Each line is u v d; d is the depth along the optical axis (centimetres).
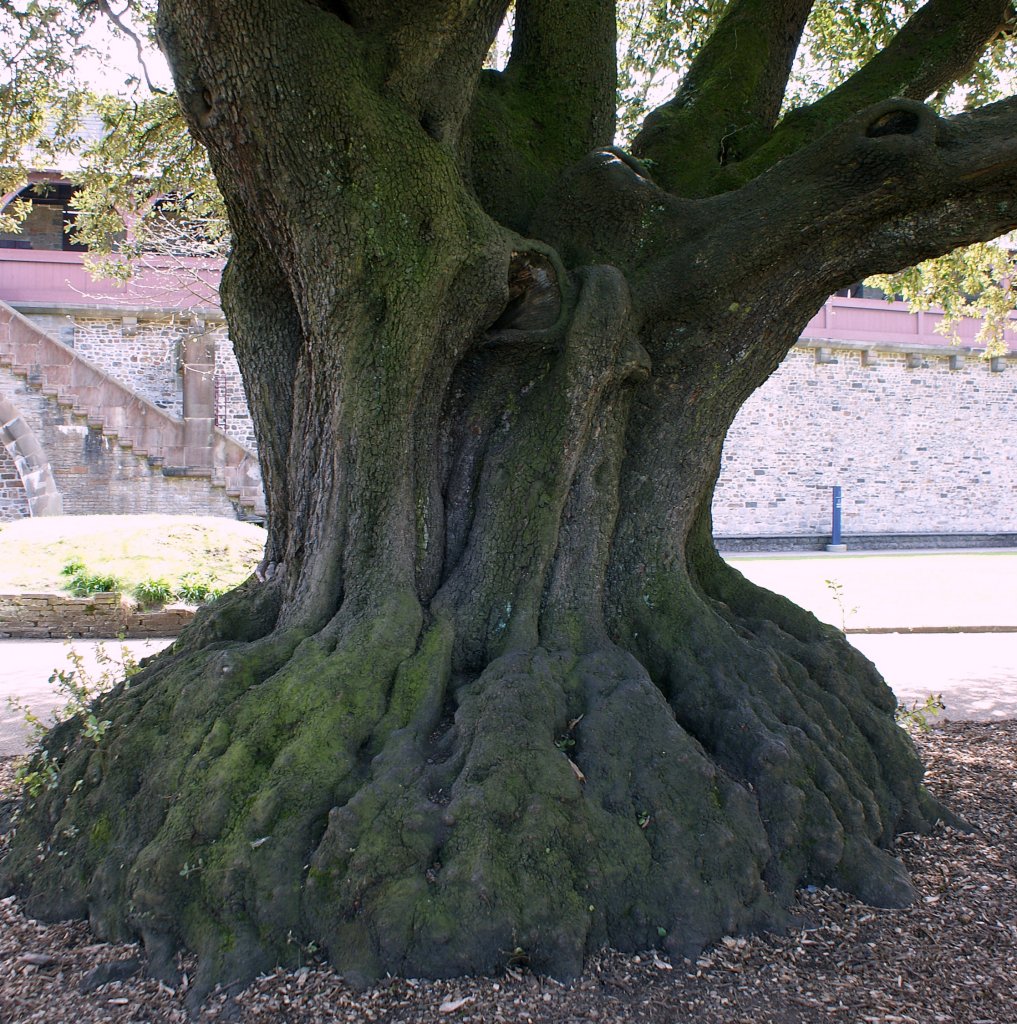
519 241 402
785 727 377
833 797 365
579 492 414
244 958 284
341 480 386
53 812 361
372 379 375
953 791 500
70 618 1085
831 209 403
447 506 423
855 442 2433
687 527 449
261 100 328
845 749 408
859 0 753
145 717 365
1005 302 1135
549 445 408
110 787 347
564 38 504
